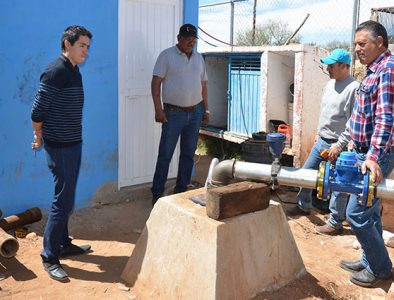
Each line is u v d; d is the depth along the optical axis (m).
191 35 5.54
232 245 3.45
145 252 3.86
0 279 3.94
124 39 5.93
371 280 3.99
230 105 8.88
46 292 3.76
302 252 4.68
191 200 3.89
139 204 6.10
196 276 3.41
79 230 5.17
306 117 7.11
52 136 3.83
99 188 5.94
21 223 4.89
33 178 5.30
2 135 5.01
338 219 5.11
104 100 5.79
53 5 5.17
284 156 7.81
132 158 6.30
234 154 8.92
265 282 3.67
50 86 3.69
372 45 3.56
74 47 3.74
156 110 5.71
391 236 4.89
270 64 7.76
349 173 3.29
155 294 3.66
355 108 3.79
